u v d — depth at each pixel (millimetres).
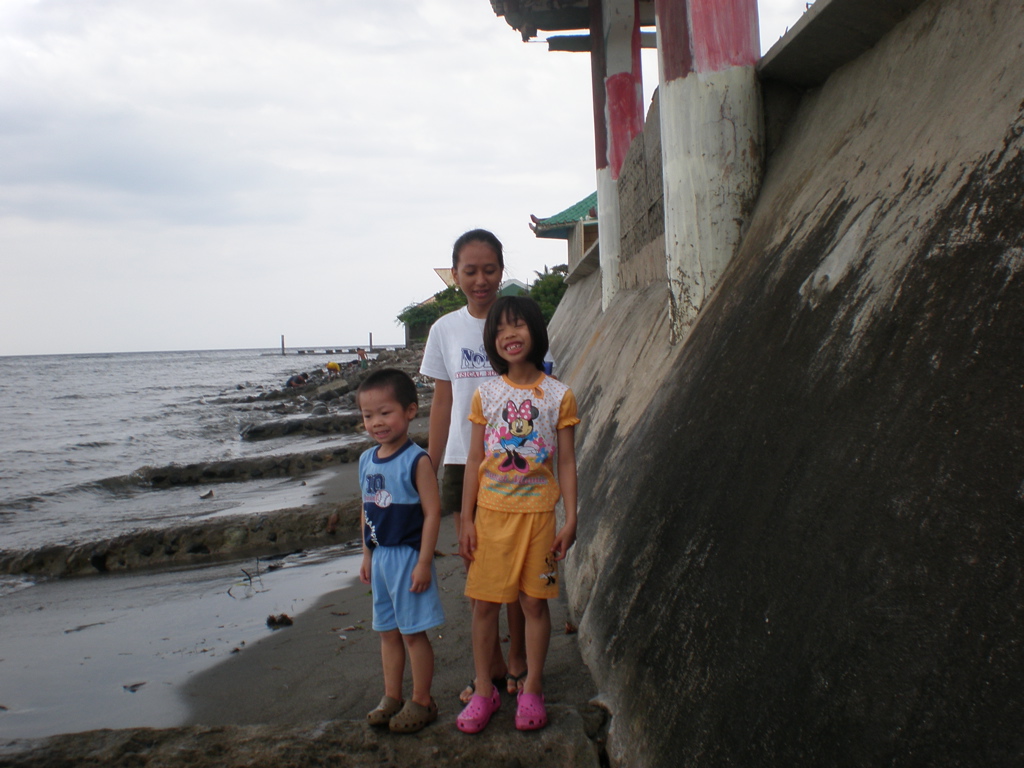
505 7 11219
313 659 4043
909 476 1625
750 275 3518
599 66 10781
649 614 2594
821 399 2164
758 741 1657
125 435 19703
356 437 17547
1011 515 1322
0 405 31125
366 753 2598
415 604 2775
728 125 4141
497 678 3154
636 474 3619
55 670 4285
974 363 1614
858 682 1455
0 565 7086
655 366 4855
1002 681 1180
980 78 2230
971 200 1921
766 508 2129
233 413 25922
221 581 6238
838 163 3111
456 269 3402
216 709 3523
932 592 1402
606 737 2533
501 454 2820
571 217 23609
